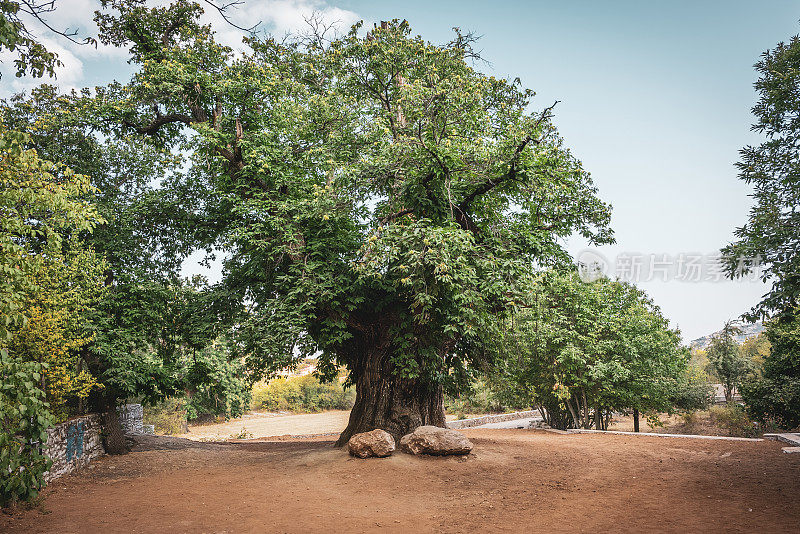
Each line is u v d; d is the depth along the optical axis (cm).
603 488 974
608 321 2178
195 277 1870
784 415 2053
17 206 733
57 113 1497
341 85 1784
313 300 1275
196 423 4372
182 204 1733
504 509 853
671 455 1298
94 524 781
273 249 1349
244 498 960
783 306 1016
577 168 1364
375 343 1487
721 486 930
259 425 4172
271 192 1447
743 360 4022
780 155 1384
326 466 1215
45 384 1112
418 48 1689
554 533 704
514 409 3688
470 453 1307
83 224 808
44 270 1020
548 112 1186
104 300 1500
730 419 2684
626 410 2817
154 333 1662
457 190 1423
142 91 1514
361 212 1521
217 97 1567
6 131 610
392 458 1234
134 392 1578
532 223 1505
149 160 1819
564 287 2100
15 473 686
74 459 1289
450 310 1322
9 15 513
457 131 1486
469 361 1752
